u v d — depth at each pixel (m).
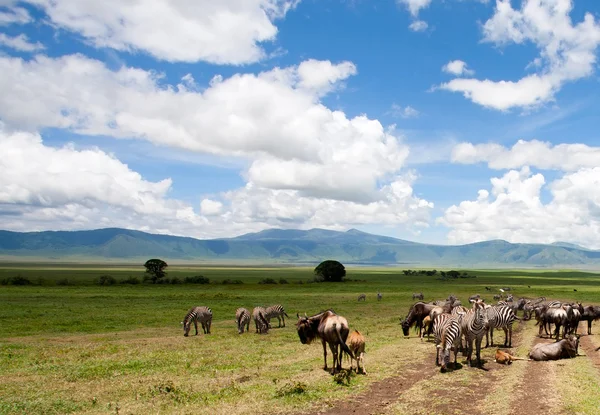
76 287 83.62
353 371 16.86
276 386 15.10
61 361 20.45
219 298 62.38
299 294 72.50
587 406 12.42
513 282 130.50
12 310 44.59
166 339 28.28
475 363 18.59
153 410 12.82
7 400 14.00
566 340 20.30
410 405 12.93
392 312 45.59
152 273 104.31
